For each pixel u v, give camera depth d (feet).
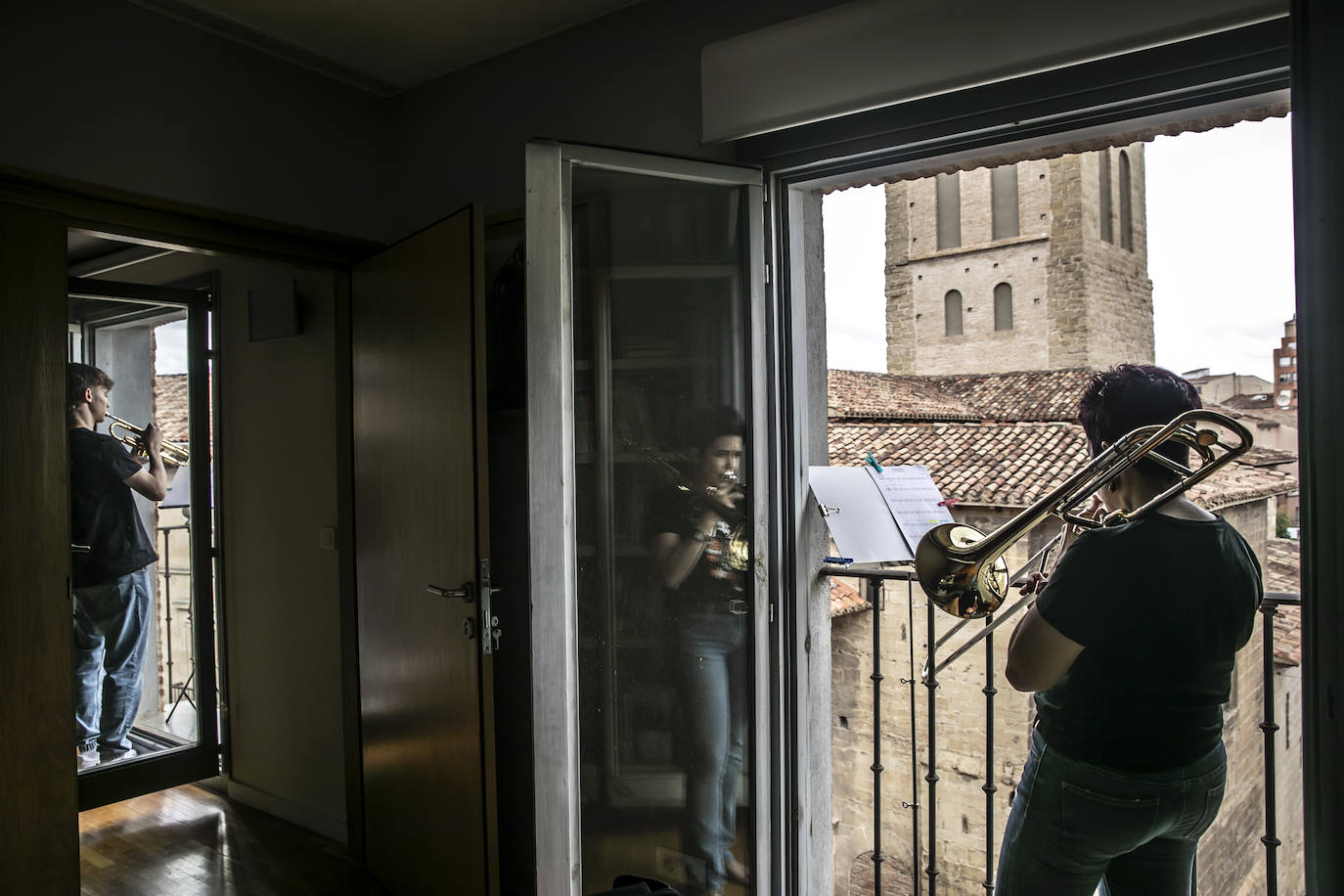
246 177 7.32
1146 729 4.25
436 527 6.82
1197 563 4.17
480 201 7.86
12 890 5.93
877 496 6.33
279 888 7.89
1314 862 3.92
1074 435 30.25
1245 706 28.19
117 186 6.41
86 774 9.52
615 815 6.09
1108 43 4.66
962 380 45.24
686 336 6.22
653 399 6.16
